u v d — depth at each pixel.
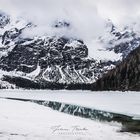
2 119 38.81
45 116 47.75
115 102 93.88
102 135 30.94
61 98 136.88
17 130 30.19
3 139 25.02
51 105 88.00
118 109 71.00
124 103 88.56
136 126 39.91
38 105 78.69
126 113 61.91
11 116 44.16
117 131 34.47
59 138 27.56
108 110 69.94
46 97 151.38
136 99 105.81
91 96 144.38
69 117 49.22
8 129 30.39
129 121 47.12
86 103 95.75
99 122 44.84
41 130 31.53
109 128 36.94
